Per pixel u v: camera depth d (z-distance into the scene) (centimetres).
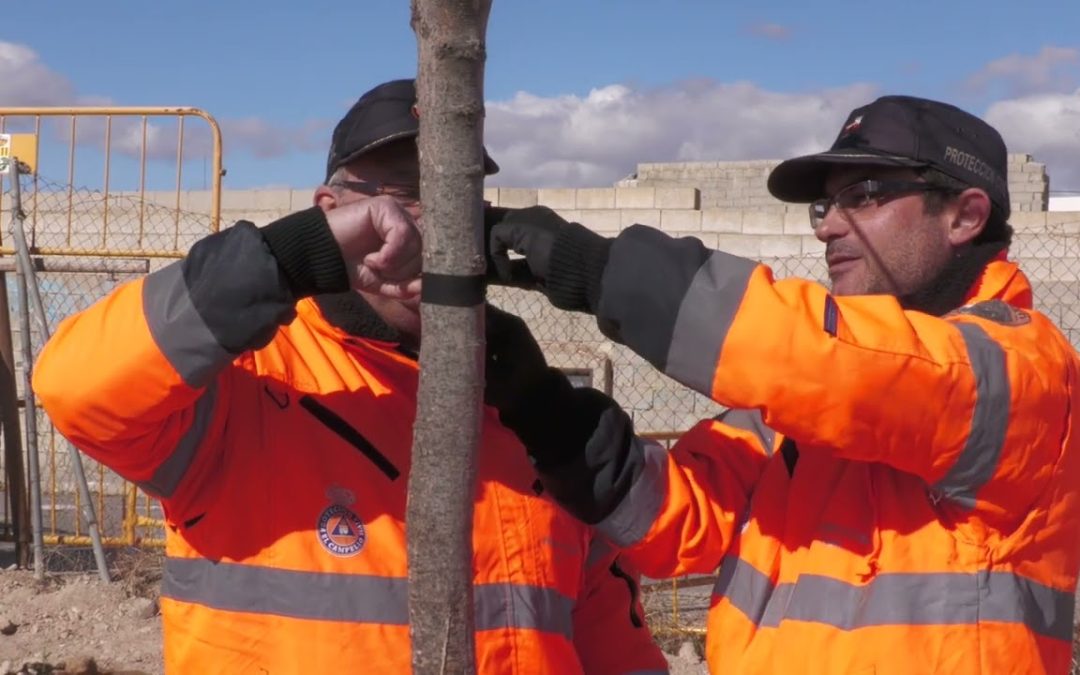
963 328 204
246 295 192
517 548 231
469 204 177
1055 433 204
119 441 200
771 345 191
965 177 228
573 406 220
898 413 192
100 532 824
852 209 234
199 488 220
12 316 1025
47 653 628
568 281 200
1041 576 211
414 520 180
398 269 197
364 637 216
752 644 222
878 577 208
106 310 198
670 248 198
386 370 234
